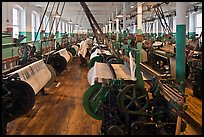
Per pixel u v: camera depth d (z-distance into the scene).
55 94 6.35
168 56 6.88
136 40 9.42
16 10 12.32
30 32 14.23
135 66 3.80
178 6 5.18
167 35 12.45
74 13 20.44
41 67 5.86
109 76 4.63
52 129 4.08
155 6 9.69
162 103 3.80
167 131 3.55
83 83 7.76
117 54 6.85
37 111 4.97
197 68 5.94
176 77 5.28
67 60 9.06
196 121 4.30
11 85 3.88
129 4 12.84
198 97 5.80
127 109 3.56
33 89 4.27
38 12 15.93
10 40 8.06
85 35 25.08
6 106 3.68
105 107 3.73
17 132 3.94
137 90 3.63
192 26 17.33
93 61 8.02
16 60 7.52
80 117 4.64
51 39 10.27
